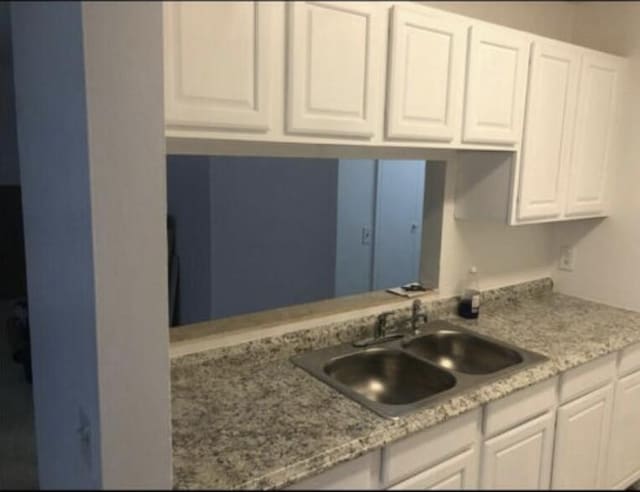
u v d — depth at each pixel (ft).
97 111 3.33
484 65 6.34
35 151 4.30
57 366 4.27
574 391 6.82
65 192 3.76
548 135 7.30
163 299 3.71
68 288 3.89
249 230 14.10
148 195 3.58
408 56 5.59
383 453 4.95
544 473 6.60
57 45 3.61
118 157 3.44
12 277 9.33
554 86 7.22
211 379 5.86
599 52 7.75
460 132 6.29
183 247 15.88
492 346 7.04
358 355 6.70
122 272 3.52
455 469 5.56
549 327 7.65
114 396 3.53
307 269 13.01
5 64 8.72
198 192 14.99
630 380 7.68
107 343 3.48
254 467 4.29
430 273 8.05
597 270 8.80
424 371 6.45
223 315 14.84
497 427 5.92
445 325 7.67
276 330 6.57
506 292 8.75
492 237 8.48
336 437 4.75
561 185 7.66
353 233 12.63
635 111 8.08
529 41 6.79
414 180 13.33
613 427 7.55
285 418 5.06
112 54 3.35
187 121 4.35
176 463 4.32
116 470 3.58
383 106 5.53
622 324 7.79
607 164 8.30
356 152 6.82
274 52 4.70
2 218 9.19
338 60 5.08
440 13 5.82
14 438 6.76
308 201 12.84
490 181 7.38
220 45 4.42
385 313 7.31
